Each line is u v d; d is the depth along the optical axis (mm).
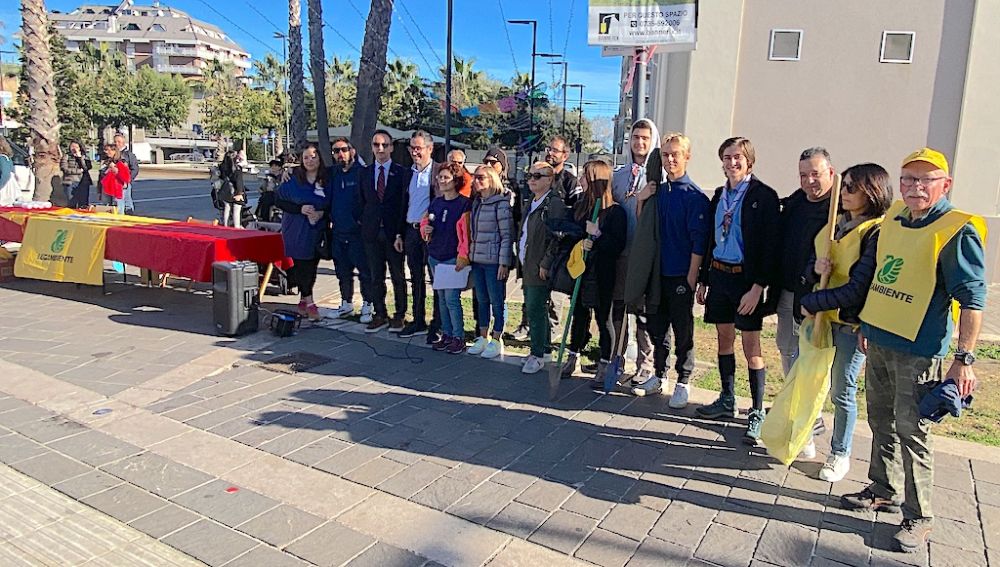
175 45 100000
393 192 6262
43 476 3611
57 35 46312
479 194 5695
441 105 42250
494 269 5699
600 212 4734
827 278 3451
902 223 3018
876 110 9008
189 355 5707
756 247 3953
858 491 3574
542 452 4012
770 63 9117
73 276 7602
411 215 6195
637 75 5184
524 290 5355
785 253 3914
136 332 6402
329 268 10375
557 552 3006
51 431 4176
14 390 4836
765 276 3969
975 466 3834
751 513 3357
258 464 3793
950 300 2908
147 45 99750
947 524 3246
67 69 46594
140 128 57812
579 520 3271
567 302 7754
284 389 4973
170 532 3115
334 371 5398
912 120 8984
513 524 3227
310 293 6973
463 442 4133
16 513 3254
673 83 9492
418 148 6109
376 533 3131
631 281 4500
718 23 9070
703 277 4387
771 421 3742
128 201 14688
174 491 3482
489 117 44219
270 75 68000
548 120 46750
